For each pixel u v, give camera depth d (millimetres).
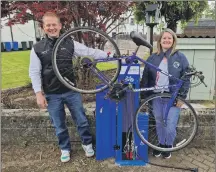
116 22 4531
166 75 2807
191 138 2986
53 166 3027
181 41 4145
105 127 3023
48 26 2617
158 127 2998
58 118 2926
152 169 2971
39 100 2742
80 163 3078
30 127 3396
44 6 3537
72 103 2914
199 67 4258
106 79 2809
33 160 3143
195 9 7250
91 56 2760
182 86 2797
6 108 3820
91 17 3914
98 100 2916
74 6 3754
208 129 3344
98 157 3113
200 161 3131
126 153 3080
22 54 12047
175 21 7496
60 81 2707
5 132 3402
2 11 3848
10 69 7480
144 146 3033
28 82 5422
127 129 3033
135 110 2891
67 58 2709
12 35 15188
